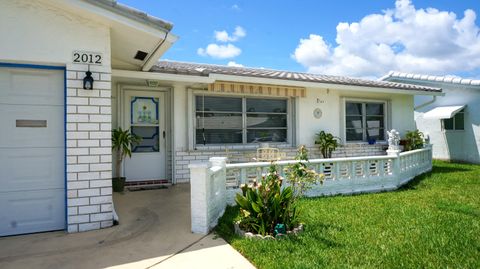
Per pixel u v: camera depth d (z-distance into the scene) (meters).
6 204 4.91
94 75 5.16
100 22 5.18
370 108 13.34
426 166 11.89
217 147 9.97
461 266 3.71
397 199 7.26
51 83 5.11
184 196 7.73
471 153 15.36
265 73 10.92
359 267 3.67
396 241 4.52
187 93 9.57
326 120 11.91
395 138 11.30
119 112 8.88
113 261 3.96
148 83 8.91
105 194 5.27
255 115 10.77
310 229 4.98
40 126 5.07
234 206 6.50
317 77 12.46
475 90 15.23
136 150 9.32
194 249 4.35
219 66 12.33
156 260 3.99
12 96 4.93
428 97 17.16
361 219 5.57
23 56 4.79
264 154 9.92
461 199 7.29
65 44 5.01
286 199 5.05
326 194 7.73
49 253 4.23
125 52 6.72
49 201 5.12
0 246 4.48
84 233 5.02
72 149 5.07
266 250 4.16
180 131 9.53
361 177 8.27
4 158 4.90
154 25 5.26
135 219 5.79
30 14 4.84
